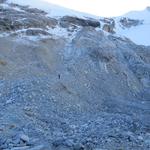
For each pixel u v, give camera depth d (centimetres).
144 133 2316
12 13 5666
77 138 2094
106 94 4234
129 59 5575
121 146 1956
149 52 6219
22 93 3203
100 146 1938
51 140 2067
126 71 5084
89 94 3994
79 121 2894
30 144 1995
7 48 4394
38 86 3481
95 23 6456
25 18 5525
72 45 5172
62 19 6156
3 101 3075
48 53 4619
